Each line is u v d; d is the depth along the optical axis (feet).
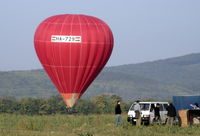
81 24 335.06
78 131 273.13
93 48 332.39
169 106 294.25
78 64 332.19
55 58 332.80
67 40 328.49
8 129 266.77
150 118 297.94
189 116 297.94
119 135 249.96
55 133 242.78
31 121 314.55
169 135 252.83
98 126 301.43
